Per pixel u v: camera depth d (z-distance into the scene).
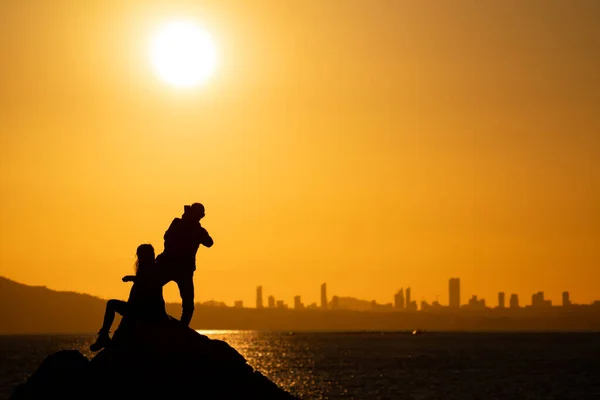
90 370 39.28
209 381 40.06
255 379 41.84
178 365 39.69
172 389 39.16
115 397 38.53
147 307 40.16
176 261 40.84
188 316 41.22
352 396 167.38
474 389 183.38
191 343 40.47
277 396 41.62
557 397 166.25
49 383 38.75
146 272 40.44
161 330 40.12
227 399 40.03
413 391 179.00
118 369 39.12
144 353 39.53
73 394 38.44
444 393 174.25
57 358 39.78
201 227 41.84
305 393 174.25
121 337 40.03
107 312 40.06
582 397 165.88
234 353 42.09
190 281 41.16
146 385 38.97
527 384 196.88
